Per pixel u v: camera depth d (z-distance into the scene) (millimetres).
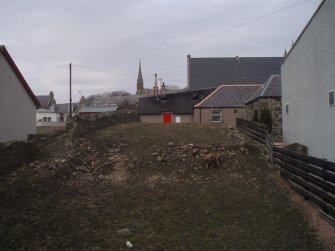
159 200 12086
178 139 21672
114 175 15008
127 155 17391
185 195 12656
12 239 8547
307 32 16609
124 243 8641
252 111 32094
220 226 9805
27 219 9930
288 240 8859
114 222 10023
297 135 19016
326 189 9984
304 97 17422
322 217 10047
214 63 52281
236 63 52312
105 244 8555
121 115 31641
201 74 51188
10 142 15422
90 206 11352
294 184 12633
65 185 13539
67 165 15453
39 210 10758
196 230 9531
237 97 39719
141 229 9570
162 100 46031
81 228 9508
